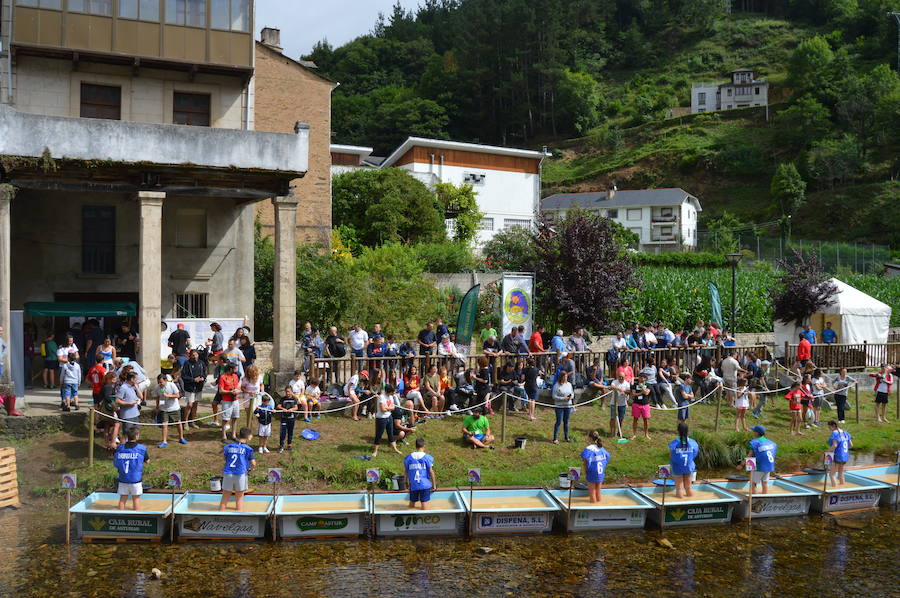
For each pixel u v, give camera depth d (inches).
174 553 491.5
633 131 4776.1
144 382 646.5
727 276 1531.7
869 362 1107.9
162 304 898.7
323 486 591.8
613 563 497.0
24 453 609.6
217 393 671.8
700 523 586.9
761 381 903.7
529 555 507.8
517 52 4468.5
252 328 936.9
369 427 709.9
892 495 654.5
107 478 569.9
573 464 676.1
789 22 5841.5
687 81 5369.1
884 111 3762.3
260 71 1328.7
